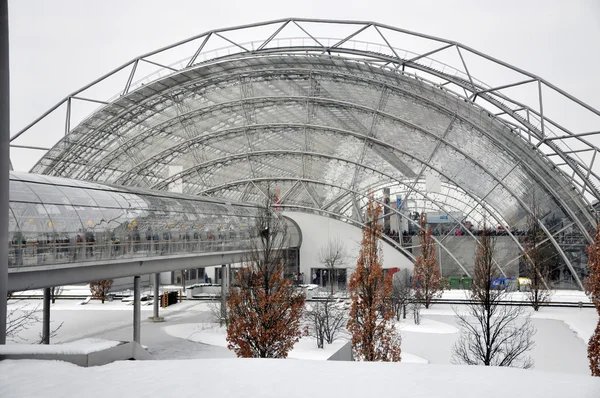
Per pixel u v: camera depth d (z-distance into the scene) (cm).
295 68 6419
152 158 7288
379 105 6288
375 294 2977
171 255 3934
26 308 5716
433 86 5900
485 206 6088
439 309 5191
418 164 6288
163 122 7112
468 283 6078
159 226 3884
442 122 6066
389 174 6431
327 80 6425
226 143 7044
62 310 5622
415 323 4491
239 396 1173
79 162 7238
